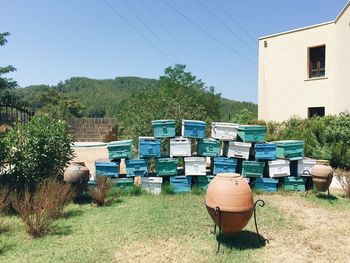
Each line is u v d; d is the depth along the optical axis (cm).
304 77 1889
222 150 1118
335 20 1714
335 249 608
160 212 801
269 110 2073
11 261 544
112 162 989
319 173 965
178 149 992
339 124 1495
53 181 805
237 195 590
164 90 1516
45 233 659
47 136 887
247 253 583
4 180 857
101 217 761
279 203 906
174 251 587
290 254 583
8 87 1628
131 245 610
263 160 1044
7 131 980
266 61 2086
